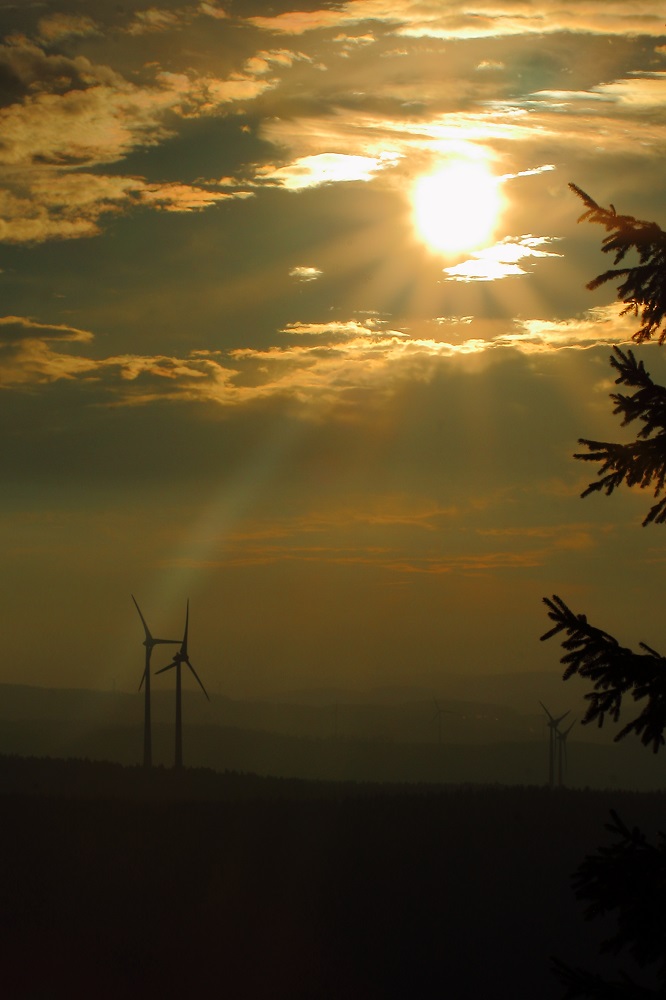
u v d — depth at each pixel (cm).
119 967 8025
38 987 7688
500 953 8831
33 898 9169
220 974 8212
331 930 8975
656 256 1817
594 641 1748
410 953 8700
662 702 1689
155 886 9562
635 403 1814
